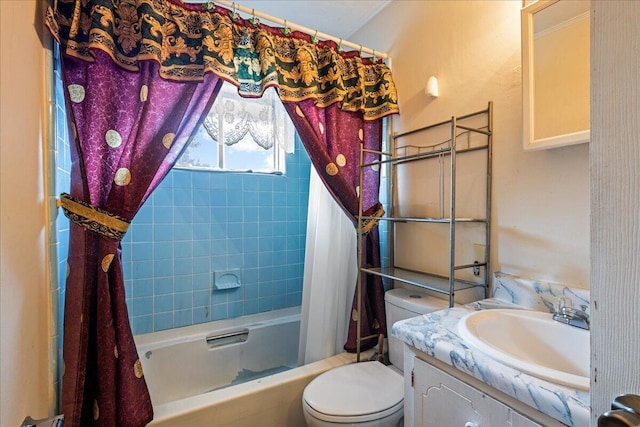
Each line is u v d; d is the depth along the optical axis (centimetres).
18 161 76
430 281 166
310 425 125
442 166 163
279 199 253
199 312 222
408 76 183
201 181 222
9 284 67
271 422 147
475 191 146
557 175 116
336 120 179
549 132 113
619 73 36
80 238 116
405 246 185
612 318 37
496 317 109
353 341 181
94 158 122
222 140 181
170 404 134
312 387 136
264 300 247
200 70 140
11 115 72
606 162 37
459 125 144
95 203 121
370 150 182
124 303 125
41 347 98
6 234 66
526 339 106
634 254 34
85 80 122
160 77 132
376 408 121
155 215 207
